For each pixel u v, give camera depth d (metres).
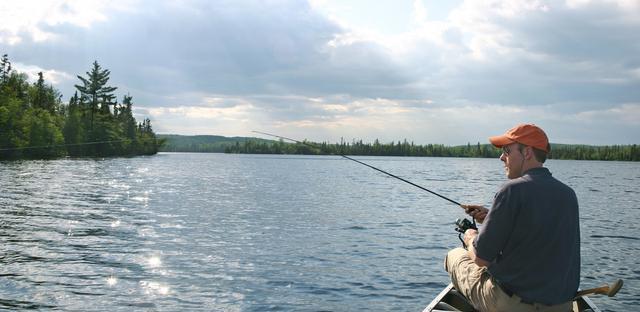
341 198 28.56
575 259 4.00
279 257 11.62
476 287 4.48
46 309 7.53
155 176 47.00
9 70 101.25
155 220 17.23
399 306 8.23
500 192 3.96
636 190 41.34
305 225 16.98
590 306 5.24
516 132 4.18
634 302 8.73
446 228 17.11
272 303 8.19
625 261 12.08
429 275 10.28
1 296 8.09
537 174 3.99
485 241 3.93
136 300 8.12
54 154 88.94
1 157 75.44
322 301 8.38
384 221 18.62
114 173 48.38
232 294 8.59
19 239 12.98
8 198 23.00
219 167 80.88
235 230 15.45
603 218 21.03
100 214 18.41
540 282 3.90
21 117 82.38
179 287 8.92
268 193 30.86
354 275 10.13
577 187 44.62
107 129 118.81
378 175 64.12
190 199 25.47
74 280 9.16
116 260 10.84
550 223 3.83
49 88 126.00
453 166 115.75
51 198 23.58
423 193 34.34
